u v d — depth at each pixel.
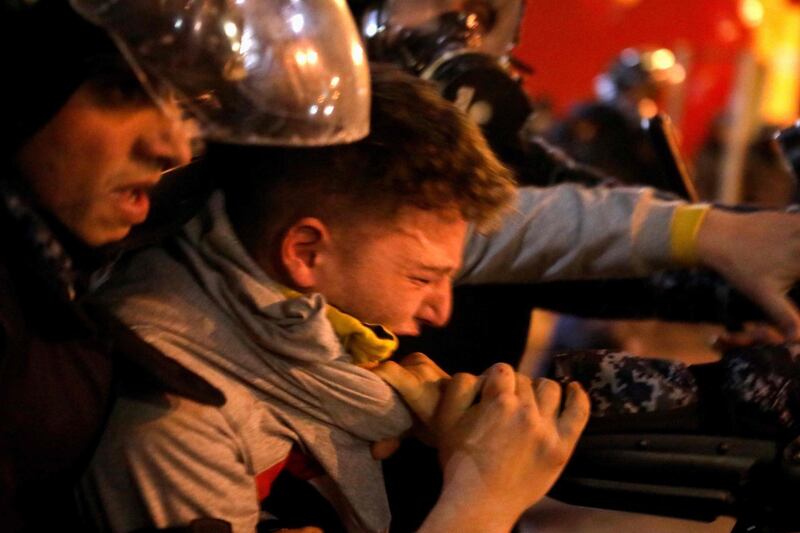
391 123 0.90
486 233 0.99
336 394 0.91
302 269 0.92
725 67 3.55
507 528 0.91
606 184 1.39
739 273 1.15
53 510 0.84
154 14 0.76
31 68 0.77
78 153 0.79
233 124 0.79
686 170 1.36
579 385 0.96
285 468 0.96
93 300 0.84
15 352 0.78
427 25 1.22
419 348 1.25
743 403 0.96
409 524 1.12
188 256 0.90
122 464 0.85
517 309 1.32
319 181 0.90
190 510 0.86
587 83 3.37
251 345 0.89
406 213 0.91
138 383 0.86
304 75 0.79
